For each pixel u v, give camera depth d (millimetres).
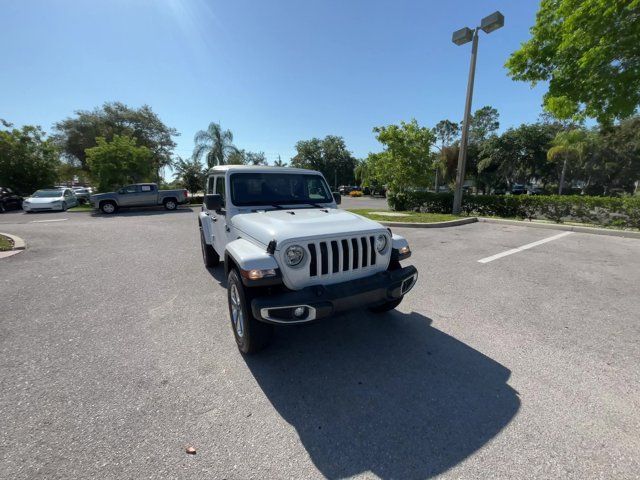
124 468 1882
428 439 2123
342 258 2977
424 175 17156
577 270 5938
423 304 4391
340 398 2537
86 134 34500
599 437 2121
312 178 4750
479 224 11953
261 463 1937
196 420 2285
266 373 2863
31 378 2740
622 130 34344
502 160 43656
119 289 4988
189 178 26156
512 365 2963
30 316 3994
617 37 8820
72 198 21641
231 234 3998
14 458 1933
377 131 17156
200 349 3256
